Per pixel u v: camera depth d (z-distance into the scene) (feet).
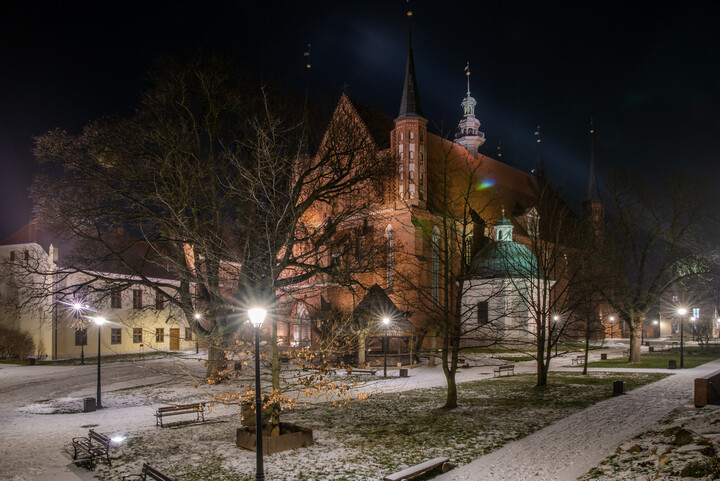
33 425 70.54
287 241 66.95
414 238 162.71
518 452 49.42
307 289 89.15
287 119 97.25
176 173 95.14
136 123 95.45
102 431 65.87
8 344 158.61
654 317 274.36
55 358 155.53
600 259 142.61
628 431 55.36
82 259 103.09
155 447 56.75
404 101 175.73
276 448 53.16
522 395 84.12
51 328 156.15
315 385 58.44
